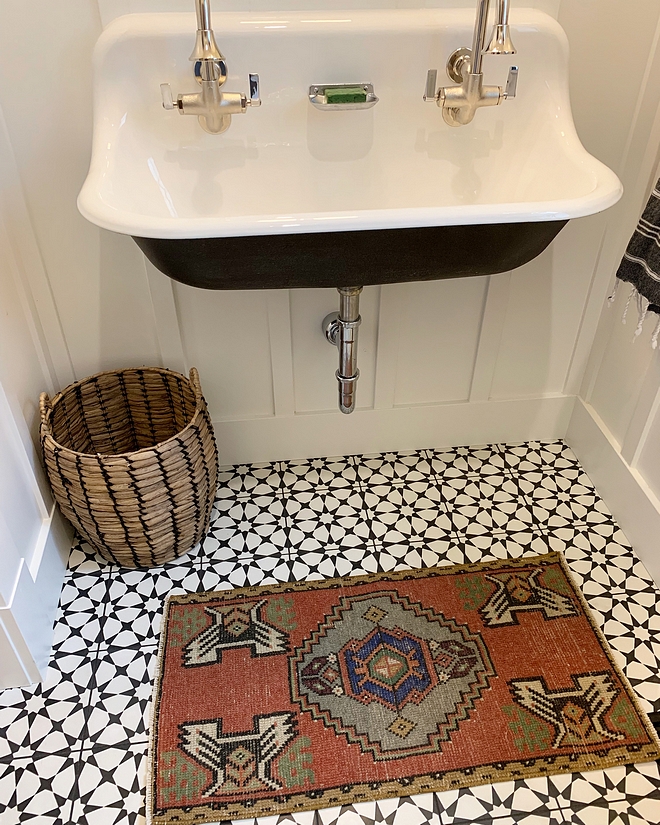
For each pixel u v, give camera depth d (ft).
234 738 3.57
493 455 5.36
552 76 3.37
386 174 3.52
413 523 4.78
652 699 3.76
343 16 3.19
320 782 3.42
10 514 3.75
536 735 3.58
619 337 4.66
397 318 4.57
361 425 5.18
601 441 4.94
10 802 3.37
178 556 4.54
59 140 3.63
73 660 3.95
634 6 3.55
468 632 4.06
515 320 4.77
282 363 4.71
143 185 3.23
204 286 3.09
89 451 4.71
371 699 3.73
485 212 2.70
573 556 4.55
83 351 4.45
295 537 4.67
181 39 3.15
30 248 3.93
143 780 3.45
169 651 3.97
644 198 4.19
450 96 3.20
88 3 3.27
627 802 3.35
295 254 2.83
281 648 3.98
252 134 3.34
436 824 3.28
